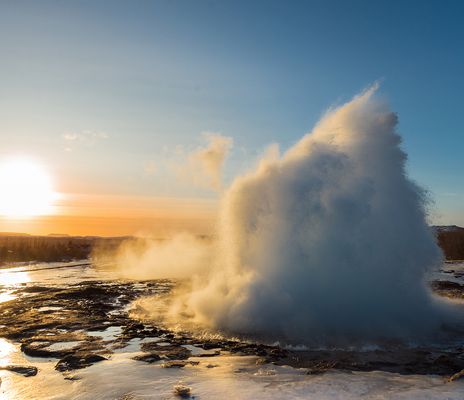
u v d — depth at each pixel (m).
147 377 12.60
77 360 14.52
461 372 12.71
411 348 16.77
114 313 25.12
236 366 13.96
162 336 18.64
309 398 10.76
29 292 36.94
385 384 11.97
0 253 93.19
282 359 15.16
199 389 11.46
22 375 13.16
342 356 15.62
